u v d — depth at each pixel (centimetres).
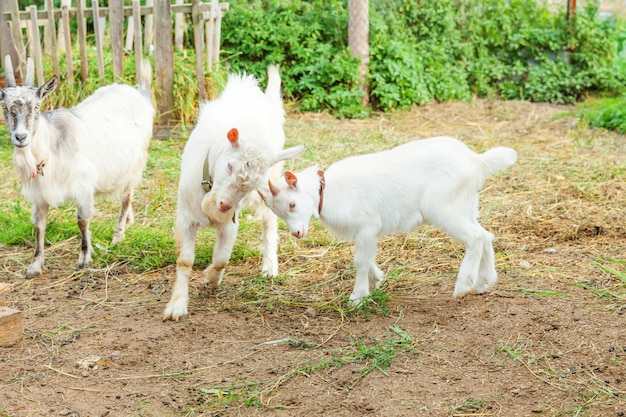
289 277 539
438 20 1272
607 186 720
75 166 559
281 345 429
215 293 511
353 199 460
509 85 1291
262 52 1181
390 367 397
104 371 402
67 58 926
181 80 923
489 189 732
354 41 1139
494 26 1312
